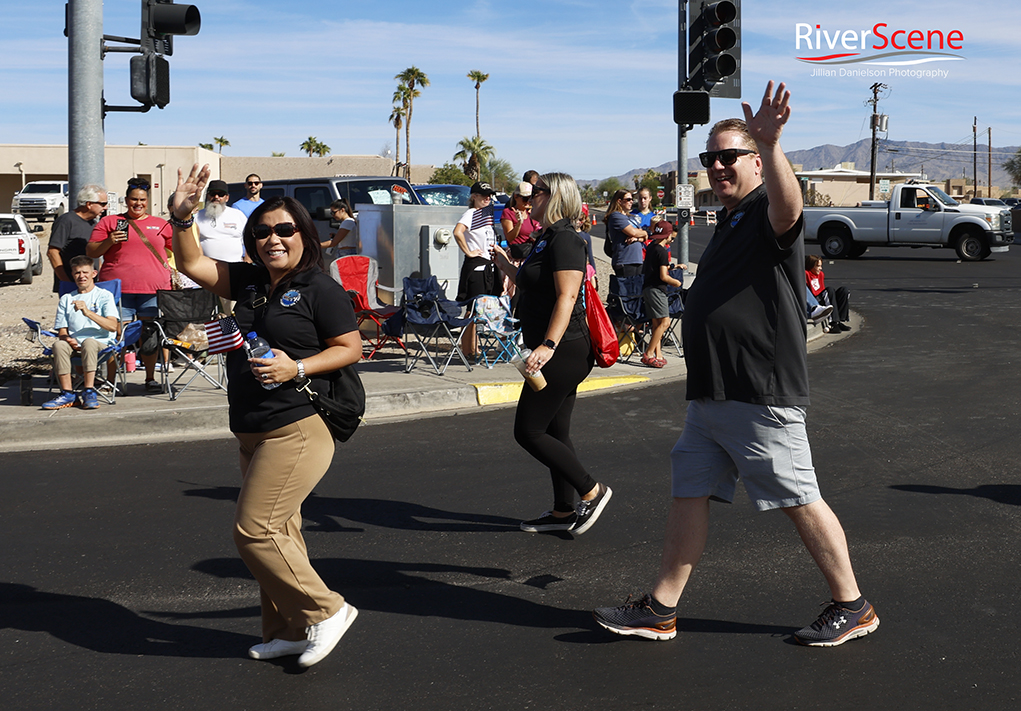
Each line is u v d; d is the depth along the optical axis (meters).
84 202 9.16
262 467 3.55
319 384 3.60
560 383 5.09
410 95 79.50
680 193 13.22
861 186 78.81
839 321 13.90
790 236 3.57
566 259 4.90
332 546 5.14
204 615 4.25
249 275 3.76
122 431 7.79
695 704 3.35
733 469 3.90
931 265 25.66
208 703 3.43
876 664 3.64
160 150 54.56
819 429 7.78
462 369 10.24
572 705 3.36
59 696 3.49
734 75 11.73
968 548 4.95
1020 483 6.16
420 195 18.91
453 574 4.73
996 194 114.75
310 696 3.46
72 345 8.20
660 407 8.84
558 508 5.33
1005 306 16.17
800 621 4.07
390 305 12.37
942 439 7.37
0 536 5.31
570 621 4.13
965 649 3.76
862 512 5.59
